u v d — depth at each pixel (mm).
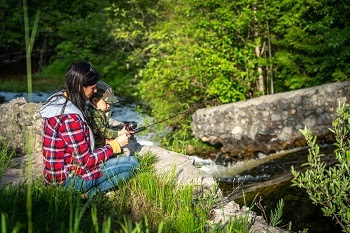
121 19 16219
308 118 7984
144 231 3434
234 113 8289
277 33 9797
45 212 3420
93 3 18703
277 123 8086
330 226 4902
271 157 7863
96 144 4113
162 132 9430
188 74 9055
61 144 3566
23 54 20281
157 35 9961
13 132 5441
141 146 5176
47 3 19797
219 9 8945
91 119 4059
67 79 3559
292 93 8078
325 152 7316
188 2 9922
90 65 3613
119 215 3523
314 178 4359
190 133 9367
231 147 8352
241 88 9273
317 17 9625
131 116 11477
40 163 4816
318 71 9359
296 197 5562
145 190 3994
